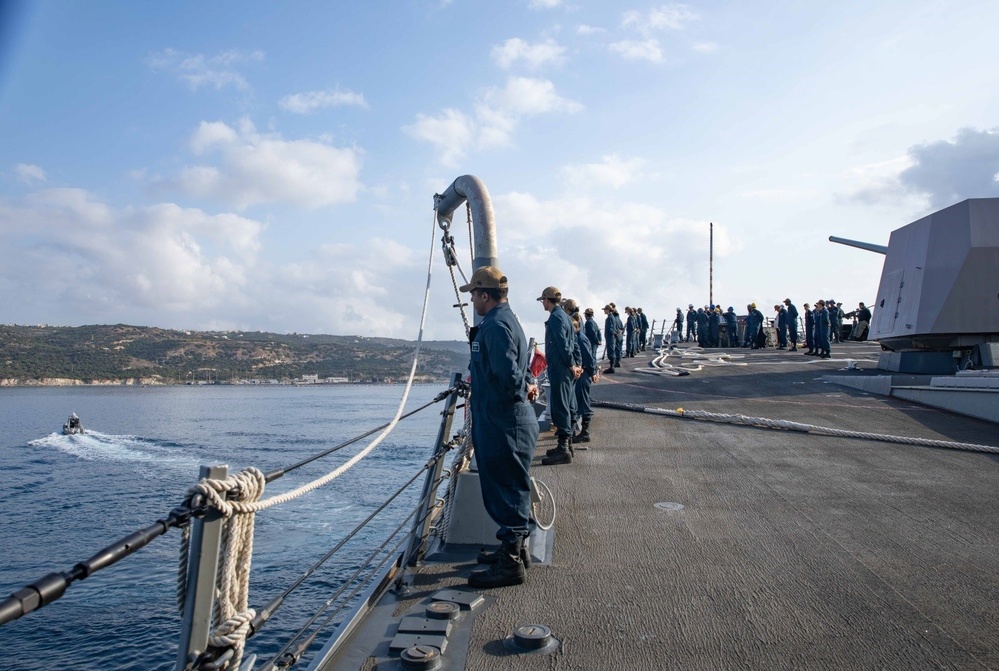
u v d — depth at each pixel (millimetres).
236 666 2336
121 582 18844
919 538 5297
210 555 2221
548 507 6305
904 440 9188
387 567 4770
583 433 9609
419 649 3416
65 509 30781
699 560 4855
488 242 6039
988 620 3793
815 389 14977
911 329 13719
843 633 3652
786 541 5250
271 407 114625
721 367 20922
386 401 135000
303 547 21453
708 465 8031
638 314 34688
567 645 3561
